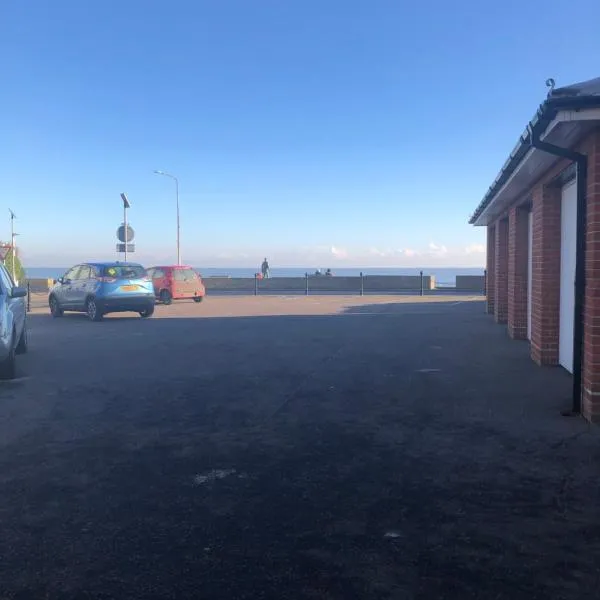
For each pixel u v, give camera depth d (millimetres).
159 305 23891
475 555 3684
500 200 12414
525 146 7277
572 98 5441
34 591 3324
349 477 4965
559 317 9375
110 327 15773
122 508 4398
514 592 3287
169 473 5098
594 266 6301
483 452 5527
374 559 3645
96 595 3281
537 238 9664
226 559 3656
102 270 17734
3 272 9953
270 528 4062
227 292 36125
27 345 12109
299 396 7742
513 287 12602
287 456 5496
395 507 4379
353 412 6949
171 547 3809
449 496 4559
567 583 3373
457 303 24234
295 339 12961
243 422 6594
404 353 10938
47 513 4316
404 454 5508
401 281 36781
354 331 14344
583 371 6672
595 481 4820
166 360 10438
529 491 4637
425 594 3271
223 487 4781
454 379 8641
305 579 3430
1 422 6660
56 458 5492
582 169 6453
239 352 11234
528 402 7297
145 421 6680
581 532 3971
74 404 7430
